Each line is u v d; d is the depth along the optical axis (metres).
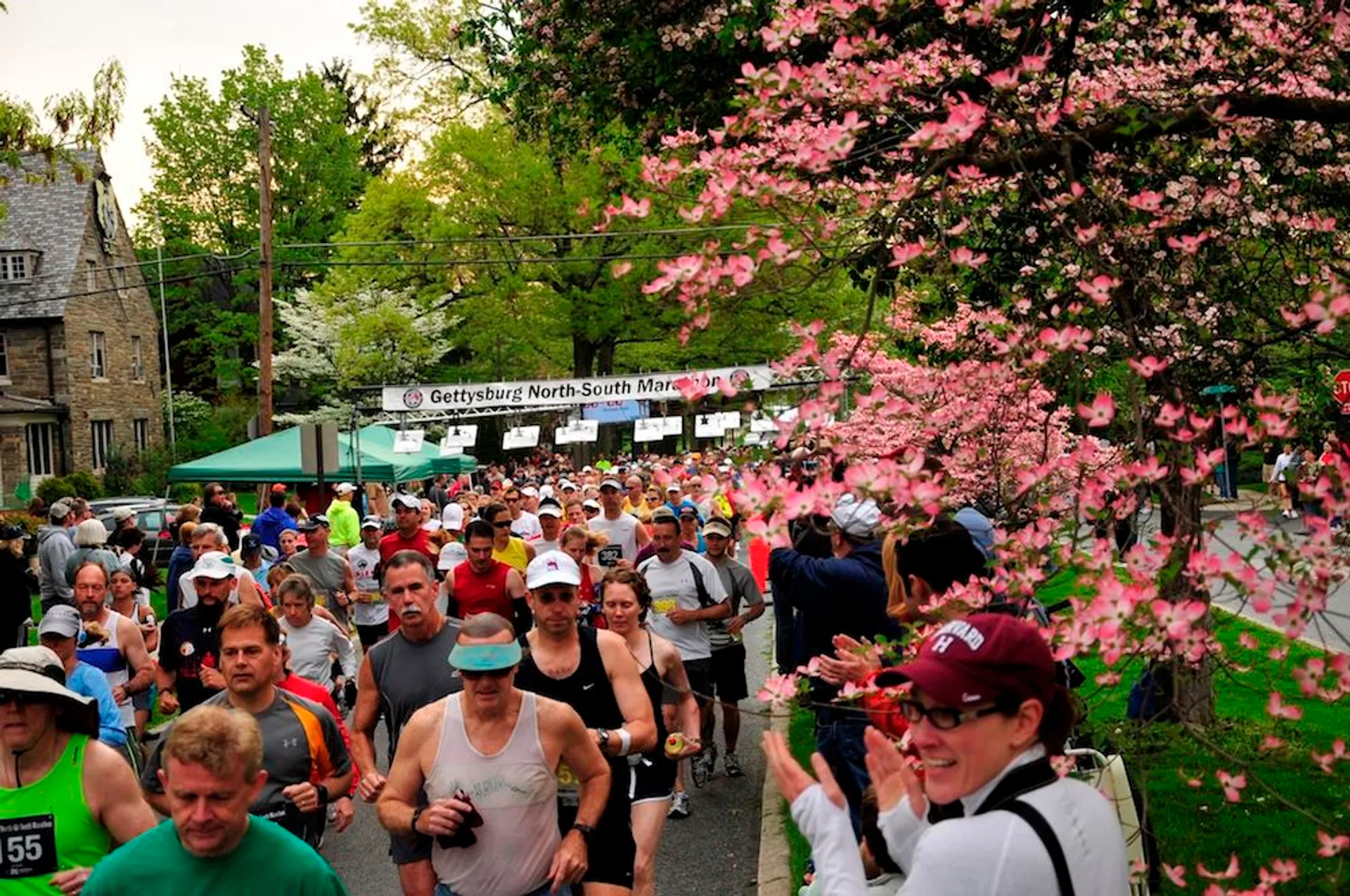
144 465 49.69
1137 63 7.02
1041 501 4.39
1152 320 5.48
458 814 5.00
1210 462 3.91
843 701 6.29
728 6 9.91
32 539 25.36
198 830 3.82
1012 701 2.66
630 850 6.06
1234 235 6.53
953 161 5.34
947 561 4.70
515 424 57.22
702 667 10.24
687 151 6.79
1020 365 5.17
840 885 2.82
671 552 10.17
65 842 4.82
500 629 5.07
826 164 4.86
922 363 7.83
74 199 50.19
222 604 9.23
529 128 14.98
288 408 60.69
